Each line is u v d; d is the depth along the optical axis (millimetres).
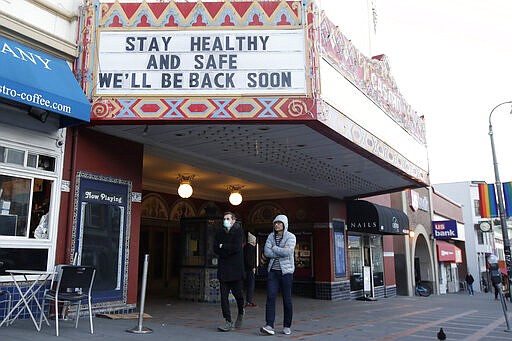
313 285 18234
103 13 8977
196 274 14094
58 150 8758
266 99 8805
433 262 32000
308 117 8789
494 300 24578
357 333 8805
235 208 20688
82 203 9117
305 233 18688
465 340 8602
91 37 8875
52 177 8625
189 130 9719
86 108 8195
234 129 9695
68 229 8750
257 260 19844
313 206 18750
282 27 9047
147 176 16375
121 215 9914
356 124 11023
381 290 22047
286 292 7934
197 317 10086
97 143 9617
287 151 11805
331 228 18344
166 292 17484
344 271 18797
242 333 7852
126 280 9852
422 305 17719
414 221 28438
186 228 14578
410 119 16047
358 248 20391
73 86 8320
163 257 18953
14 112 8086
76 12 9062
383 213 19531
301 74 8930
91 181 9359
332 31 10109
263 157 12484
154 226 18469
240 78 8836
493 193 26656
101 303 9273
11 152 8055
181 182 16062
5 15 7719
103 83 8711
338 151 11844
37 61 7984
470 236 49594
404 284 25922
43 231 8445
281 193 19141
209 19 8992
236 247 8148
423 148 17453
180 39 8891
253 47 8945
